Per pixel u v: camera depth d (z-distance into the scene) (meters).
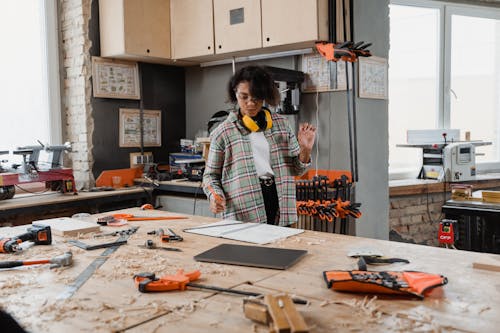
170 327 1.05
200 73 4.54
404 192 4.44
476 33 5.05
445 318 1.07
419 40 4.82
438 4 4.80
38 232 1.83
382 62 3.87
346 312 1.11
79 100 3.96
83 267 1.53
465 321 1.05
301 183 3.19
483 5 4.98
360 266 1.41
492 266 1.42
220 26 3.77
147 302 1.20
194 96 4.62
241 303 1.18
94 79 3.97
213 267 1.49
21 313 1.15
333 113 3.63
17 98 3.82
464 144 4.59
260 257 1.55
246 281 1.35
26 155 3.31
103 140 4.07
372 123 3.80
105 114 4.08
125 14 3.80
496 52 5.18
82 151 3.99
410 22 4.77
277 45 3.43
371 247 1.71
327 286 1.28
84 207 3.89
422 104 4.90
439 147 4.61
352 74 3.40
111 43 3.90
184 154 4.13
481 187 4.73
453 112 5.02
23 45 3.84
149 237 1.95
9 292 1.30
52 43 3.99
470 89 5.09
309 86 3.72
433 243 4.75
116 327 1.05
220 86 4.37
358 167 3.64
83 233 2.04
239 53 3.82
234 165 2.47
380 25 3.84
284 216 2.52
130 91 4.23
